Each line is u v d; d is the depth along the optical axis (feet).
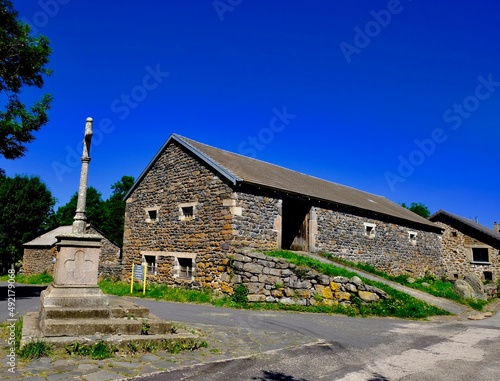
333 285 39.70
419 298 42.47
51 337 18.45
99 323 19.74
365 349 21.67
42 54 43.09
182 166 54.24
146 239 57.88
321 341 23.39
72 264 22.48
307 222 55.47
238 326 27.96
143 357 17.87
